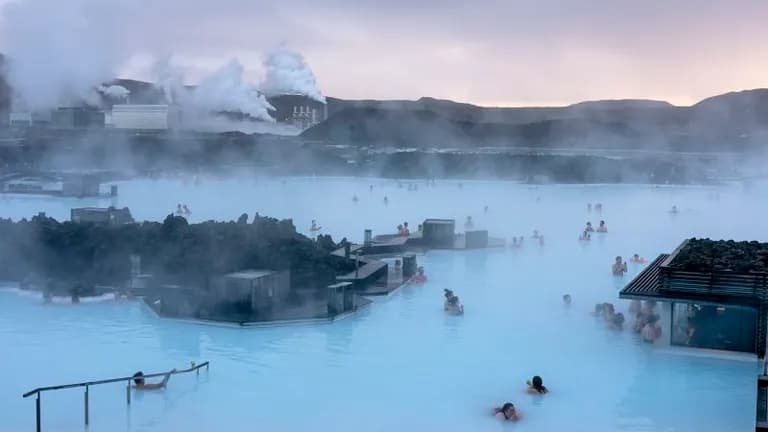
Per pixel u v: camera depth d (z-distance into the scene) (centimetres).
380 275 2647
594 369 1752
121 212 3262
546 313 2273
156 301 2281
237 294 2103
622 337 2011
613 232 3947
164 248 2384
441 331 2067
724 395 1591
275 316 2134
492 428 1411
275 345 1920
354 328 2089
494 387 1625
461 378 1681
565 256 3278
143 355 1827
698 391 1612
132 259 2402
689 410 1509
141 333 2012
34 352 1841
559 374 1719
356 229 3878
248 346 1911
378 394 1576
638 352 1878
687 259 1922
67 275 2503
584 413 1488
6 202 4612
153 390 1580
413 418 1452
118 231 2511
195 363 1742
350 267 2589
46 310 2238
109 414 1449
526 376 1698
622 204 5191
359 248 3077
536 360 1814
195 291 2136
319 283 2316
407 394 1579
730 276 1798
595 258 3231
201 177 6512
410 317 2219
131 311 2239
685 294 1830
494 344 1939
